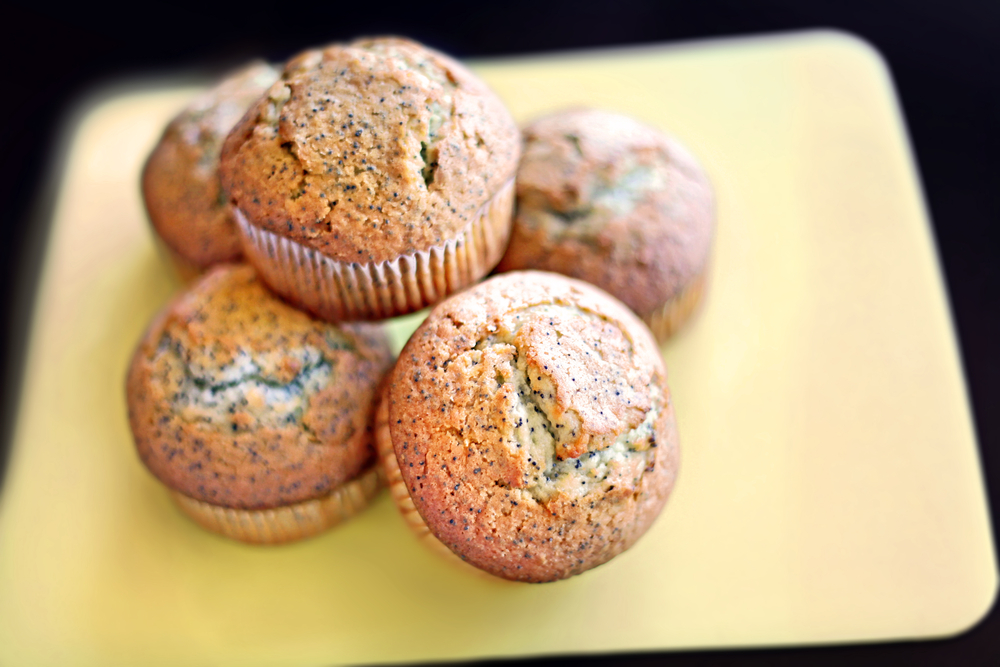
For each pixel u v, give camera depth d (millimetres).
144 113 458
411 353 322
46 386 391
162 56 506
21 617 349
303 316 343
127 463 375
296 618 347
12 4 521
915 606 348
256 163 321
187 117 387
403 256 323
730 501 363
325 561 356
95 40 508
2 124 488
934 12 493
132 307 408
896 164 429
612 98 450
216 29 511
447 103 326
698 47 463
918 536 358
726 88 452
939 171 454
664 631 344
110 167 443
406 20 513
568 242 361
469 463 306
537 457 306
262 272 342
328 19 514
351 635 344
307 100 322
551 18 510
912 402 379
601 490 308
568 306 324
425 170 322
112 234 426
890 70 478
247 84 391
